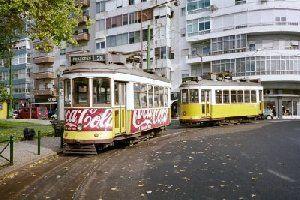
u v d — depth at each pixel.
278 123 33.09
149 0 55.38
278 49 47.50
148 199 8.12
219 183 9.49
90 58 16.14
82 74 15.24
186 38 53.09
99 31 60.62
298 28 47.53
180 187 9.15
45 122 41.47
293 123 32.84
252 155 14.06
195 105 29.64
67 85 15.59
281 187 9.02
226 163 12.38
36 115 55.69
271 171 10.96
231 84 32.75
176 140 20.09
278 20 47.81
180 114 30.42
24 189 9.43
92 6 62.19
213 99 30.80
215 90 31.00
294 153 14.46
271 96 49.06
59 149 16.41
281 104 49.22
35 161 13.61
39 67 70.88
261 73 47.53
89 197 8.44
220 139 20.02
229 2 50.44
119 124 16.14
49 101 68.62
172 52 55.22
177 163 12.57
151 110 20.14
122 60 17.08
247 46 49.12
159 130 22.81
